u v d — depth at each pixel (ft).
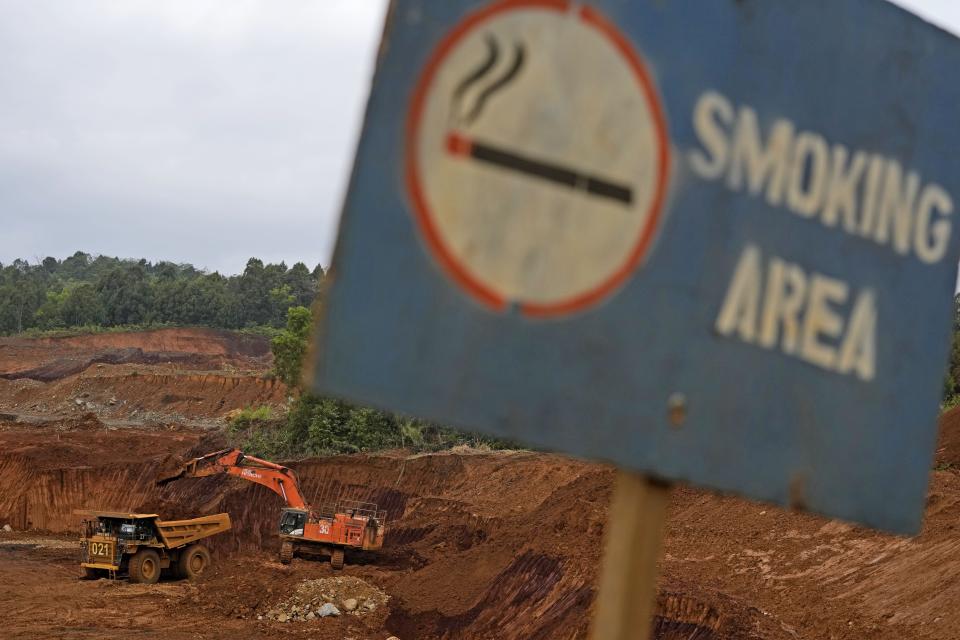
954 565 68.28
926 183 9.90
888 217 9.67
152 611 95.04
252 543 138.41
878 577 73.87
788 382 9.02
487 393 7.75
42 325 477.77
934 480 89.10
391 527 139.44
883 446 9.48
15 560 125.80
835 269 9.35
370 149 7.59
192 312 483.92
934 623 62.49
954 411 114.93
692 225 8.62
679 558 94.63
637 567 8.52
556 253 8.03
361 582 97.30
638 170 8.40
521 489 155.12
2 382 351.05
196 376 315.37
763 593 79.36
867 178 9.58
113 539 111.65
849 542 83.25
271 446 192.65
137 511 119.85
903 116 9.82
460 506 146.92
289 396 223.10
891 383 9.57
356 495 163.94
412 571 108.17
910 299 9.73
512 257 7.88
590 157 8.21
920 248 9.82
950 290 9.93
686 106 8.66
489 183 7.84
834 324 9.30
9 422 226.99
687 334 8.55
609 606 8.54
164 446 193.67
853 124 9.53
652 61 8.52
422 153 7.68
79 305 478.18
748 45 9.00
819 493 9.17
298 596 94.58
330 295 7.43
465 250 7.73
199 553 116.57
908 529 9.58
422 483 166.30
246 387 304.30
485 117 7.86
